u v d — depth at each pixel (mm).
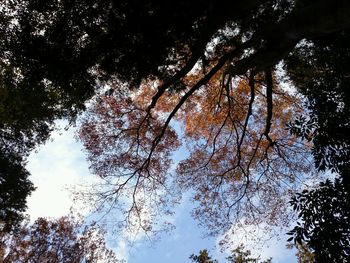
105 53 10258
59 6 10578
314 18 8188
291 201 7188
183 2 9430
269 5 12078
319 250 6809
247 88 16969
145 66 10406
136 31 9695
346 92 7707
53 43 10594
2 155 17172
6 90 12625
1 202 17781
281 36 9758
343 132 7414
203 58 13250
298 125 7949
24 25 10789
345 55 9094
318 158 7539
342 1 7418
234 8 9812
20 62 11398
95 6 10289
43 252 22094
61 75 11070
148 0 9352
